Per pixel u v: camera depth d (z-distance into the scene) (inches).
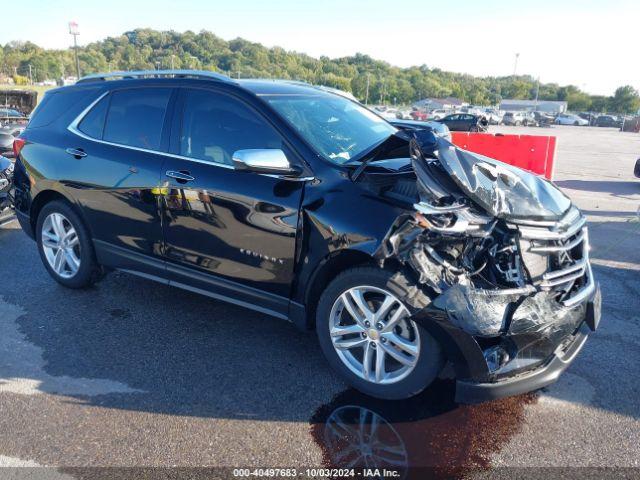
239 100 145.6
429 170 115.6
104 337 155.1
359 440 112.7
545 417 121.9
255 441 112.0
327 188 125.6
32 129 188.7
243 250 138.1
